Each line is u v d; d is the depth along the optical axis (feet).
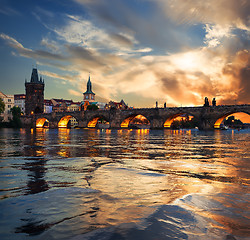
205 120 345.10
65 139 95.61
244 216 11.50
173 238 9.02
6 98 565.12
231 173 23.31
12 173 22.54
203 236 9.25
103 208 12.51
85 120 510.99
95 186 17.42
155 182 18.89
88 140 89.04
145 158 35.32
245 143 77.46
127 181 19.17
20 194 15.15
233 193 15.64
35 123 601.21
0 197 14.48
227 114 329.52
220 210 12.30
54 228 10.02
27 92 617.62
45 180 19.48
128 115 441.68
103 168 25.62
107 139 100.37
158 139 104.58
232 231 9.76
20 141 78.79
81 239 8.89
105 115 477.36
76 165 27.71
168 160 33.14
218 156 38.70
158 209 12.32
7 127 456.04
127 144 68.03
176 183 18.63
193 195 15.05
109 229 9.92
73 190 16.16
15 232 9.62
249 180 20.03
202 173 23.26
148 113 415.64
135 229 9.86
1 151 44.70
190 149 52.60
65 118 566.36
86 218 11.12
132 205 13.01
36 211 12.01
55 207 12.64
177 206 12.84
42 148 51.78
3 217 11.22
